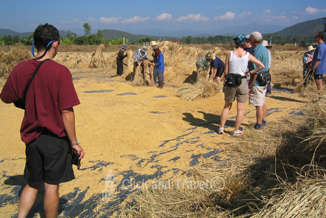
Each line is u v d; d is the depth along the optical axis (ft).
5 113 19.16
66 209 8.57
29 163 6.97
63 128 7.02
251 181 10.05
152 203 8.61
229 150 13.10
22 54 40.93
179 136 15.29
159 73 31.32
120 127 16.28
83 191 9.56
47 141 6.86
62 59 63.36
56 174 6.93
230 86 14.16
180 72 36.83
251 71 14.55
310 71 23.81
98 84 32.83
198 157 12.36
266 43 24.94
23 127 7.01
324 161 9.48
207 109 21.49
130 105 22.29
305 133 11.43
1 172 10.94
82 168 11.27
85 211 8.51
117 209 8.60
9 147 13.29
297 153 10.87
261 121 16.05
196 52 38.91
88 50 126.00
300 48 139.23
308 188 7.07
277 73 38.01
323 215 6.32
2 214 8.34
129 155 12.53
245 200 8.67
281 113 19.94
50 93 6.75
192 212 8.33
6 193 9.50
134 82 32.83
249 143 13.53
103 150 13.15
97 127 16.28
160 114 19.80
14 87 6.95
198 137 15.05
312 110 11.68
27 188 7.24
